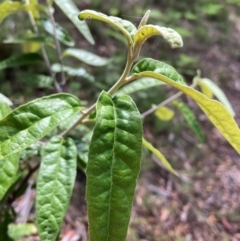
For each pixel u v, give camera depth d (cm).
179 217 54
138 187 58
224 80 92
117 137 14
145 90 74
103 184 13
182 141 70
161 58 89
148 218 53
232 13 129
